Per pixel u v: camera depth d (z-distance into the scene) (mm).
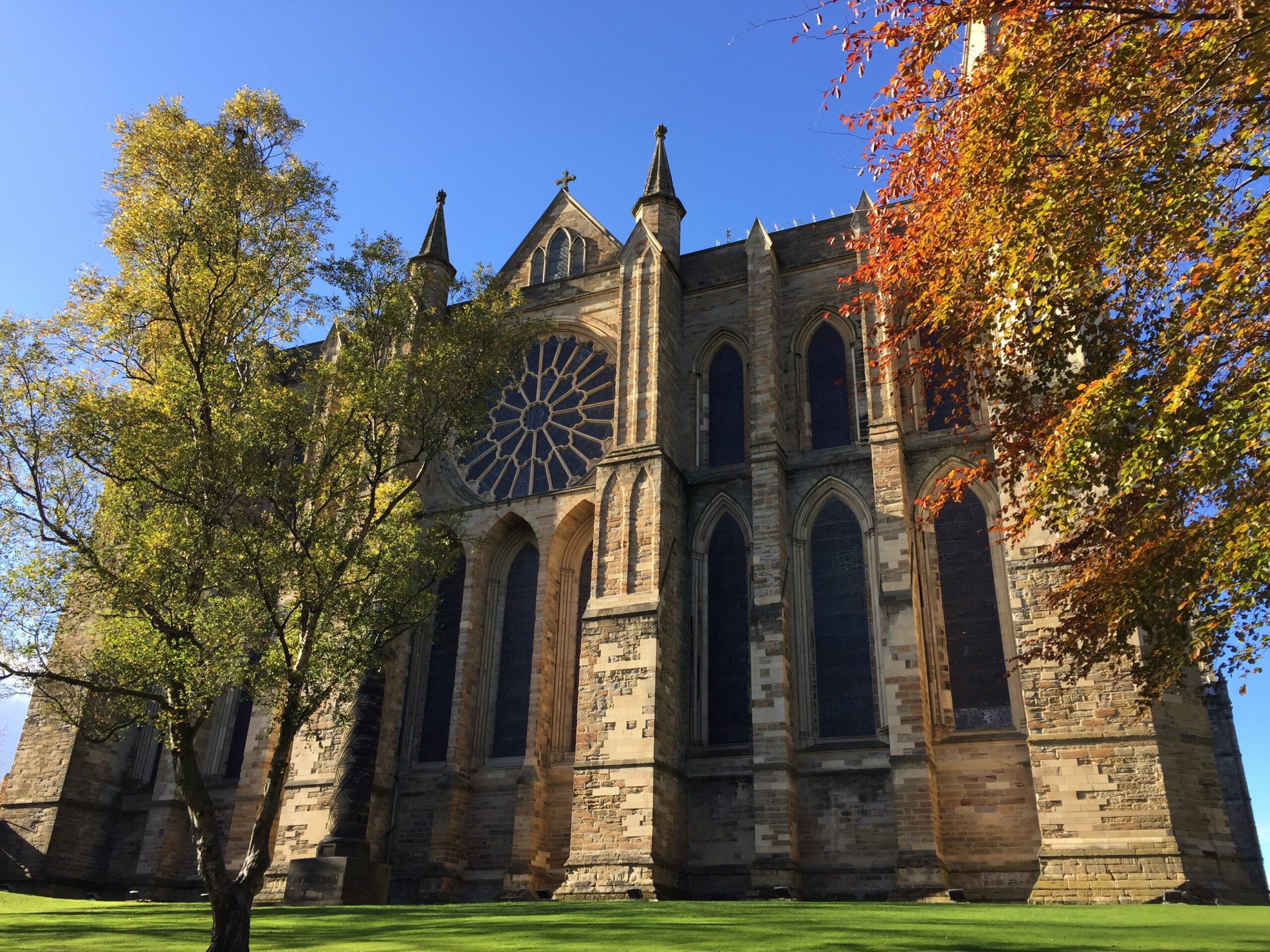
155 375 27172
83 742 47094
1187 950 15922
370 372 26938
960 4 17438
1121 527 19578
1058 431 17641
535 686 39938
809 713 36188
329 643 25844
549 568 42156
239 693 46875
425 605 27266
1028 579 31969
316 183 29984
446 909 28438
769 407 40000
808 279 43750
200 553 23438
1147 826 28469
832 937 18750
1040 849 31078
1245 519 15547
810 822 34344
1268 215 15188
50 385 23516
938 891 30484
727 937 19203
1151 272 18422
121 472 23984
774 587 36875
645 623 36344
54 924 26984
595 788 34562
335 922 25922
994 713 34062
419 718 42469
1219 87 16812
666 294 43625
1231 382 16016
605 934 20312
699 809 36281
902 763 32406
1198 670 30812
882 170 20734
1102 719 29797
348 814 37906
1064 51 17234
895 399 37969
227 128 29750
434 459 47125
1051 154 18359
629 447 40219
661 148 48594
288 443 26375
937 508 22531
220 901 19938
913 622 34125
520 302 30953
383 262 28641
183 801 44156
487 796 39719
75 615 24219
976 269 19938
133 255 28031
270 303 28984
